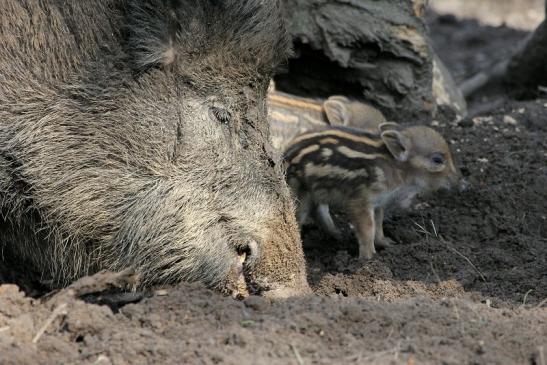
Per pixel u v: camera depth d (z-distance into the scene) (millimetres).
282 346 9906
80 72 11602
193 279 12117
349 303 11039
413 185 15570
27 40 11594
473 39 31281
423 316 10750
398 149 15195
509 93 24734
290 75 20766
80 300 10898
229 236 12062
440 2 36812
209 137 11930
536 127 18844
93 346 9930
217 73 11844
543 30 23531
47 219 11852
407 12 19984
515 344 10211
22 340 10031
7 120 11547
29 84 11555
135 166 11766
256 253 12062
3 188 11656
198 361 9531
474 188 16516
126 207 11820
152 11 11445
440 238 15227
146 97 11719
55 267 12164
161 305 10836
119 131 11695
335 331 10367
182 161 11859
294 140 15695
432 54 20562
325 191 15172
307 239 15914
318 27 19484
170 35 11586
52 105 11594
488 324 10602
